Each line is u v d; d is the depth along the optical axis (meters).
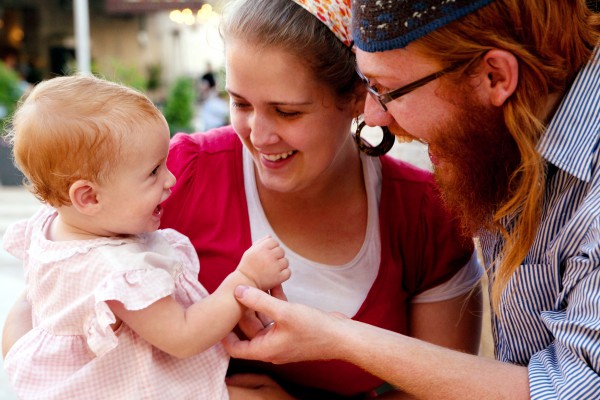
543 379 1.37
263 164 1.61
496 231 1.58
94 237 1.55
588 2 1.43
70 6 17.20
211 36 1.72
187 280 1.63
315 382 1.77
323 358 1.49
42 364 1.53
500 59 1.33
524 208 1.43
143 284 1.46
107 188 1.50
